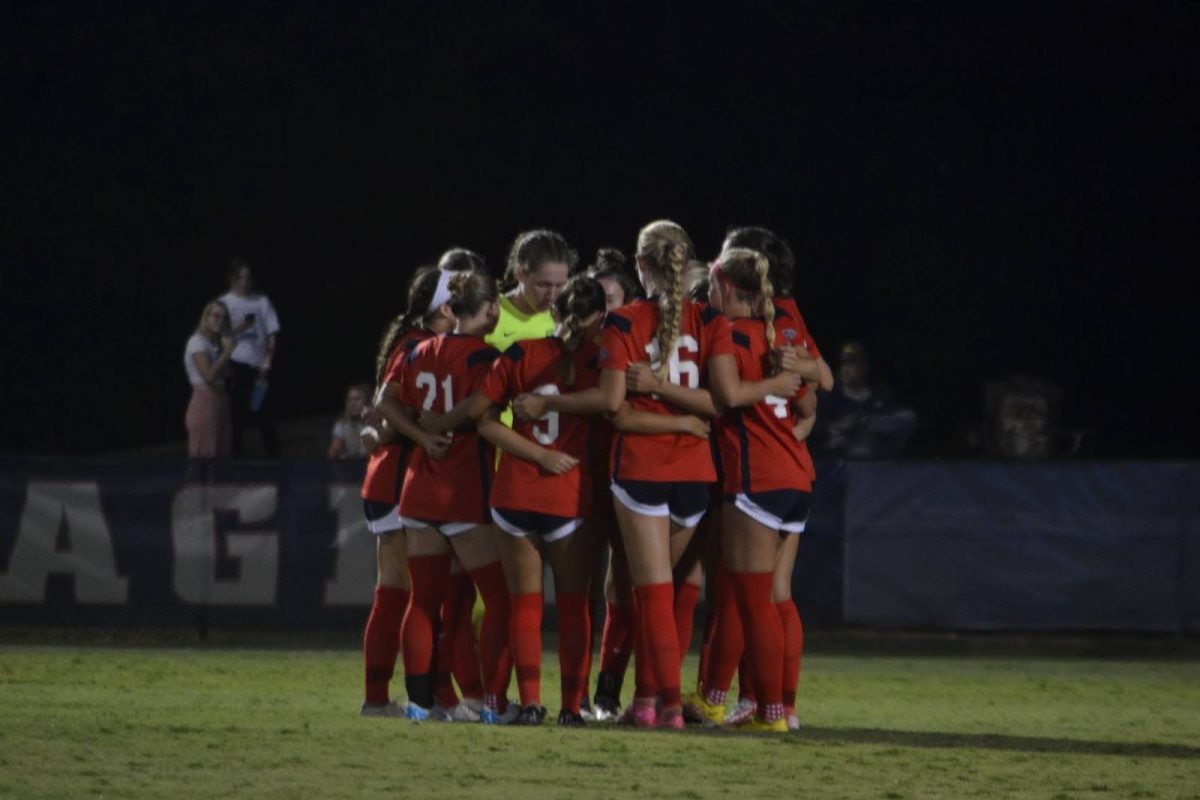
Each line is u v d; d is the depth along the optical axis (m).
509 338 25.09
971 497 40.22
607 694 25.02
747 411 22.86
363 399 48.19
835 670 35.22
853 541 40.31
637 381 21.98
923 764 19.70
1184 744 22.91
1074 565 40.03
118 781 17.28
